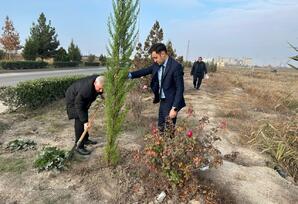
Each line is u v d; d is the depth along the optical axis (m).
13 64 30.03
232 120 8.46
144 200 3.94
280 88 18.28
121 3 4.20
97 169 4.59
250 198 4.02
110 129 4.50
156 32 14.79
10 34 36.34
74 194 4.03
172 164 3.91
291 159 5.77
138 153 4.27
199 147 3.98
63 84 10.77
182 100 4.61
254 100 12.38
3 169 4.64
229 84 22.36
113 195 4.04
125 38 4.30
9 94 8.20
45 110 8.93
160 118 4.88
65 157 4.77
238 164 5.27
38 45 41.47
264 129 6.93
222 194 4.00
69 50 52.12
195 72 16.22
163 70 4.60
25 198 3.91
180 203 3.81
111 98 4.38
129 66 4.40
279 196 4.14
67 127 7.11
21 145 5.58
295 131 6.45
